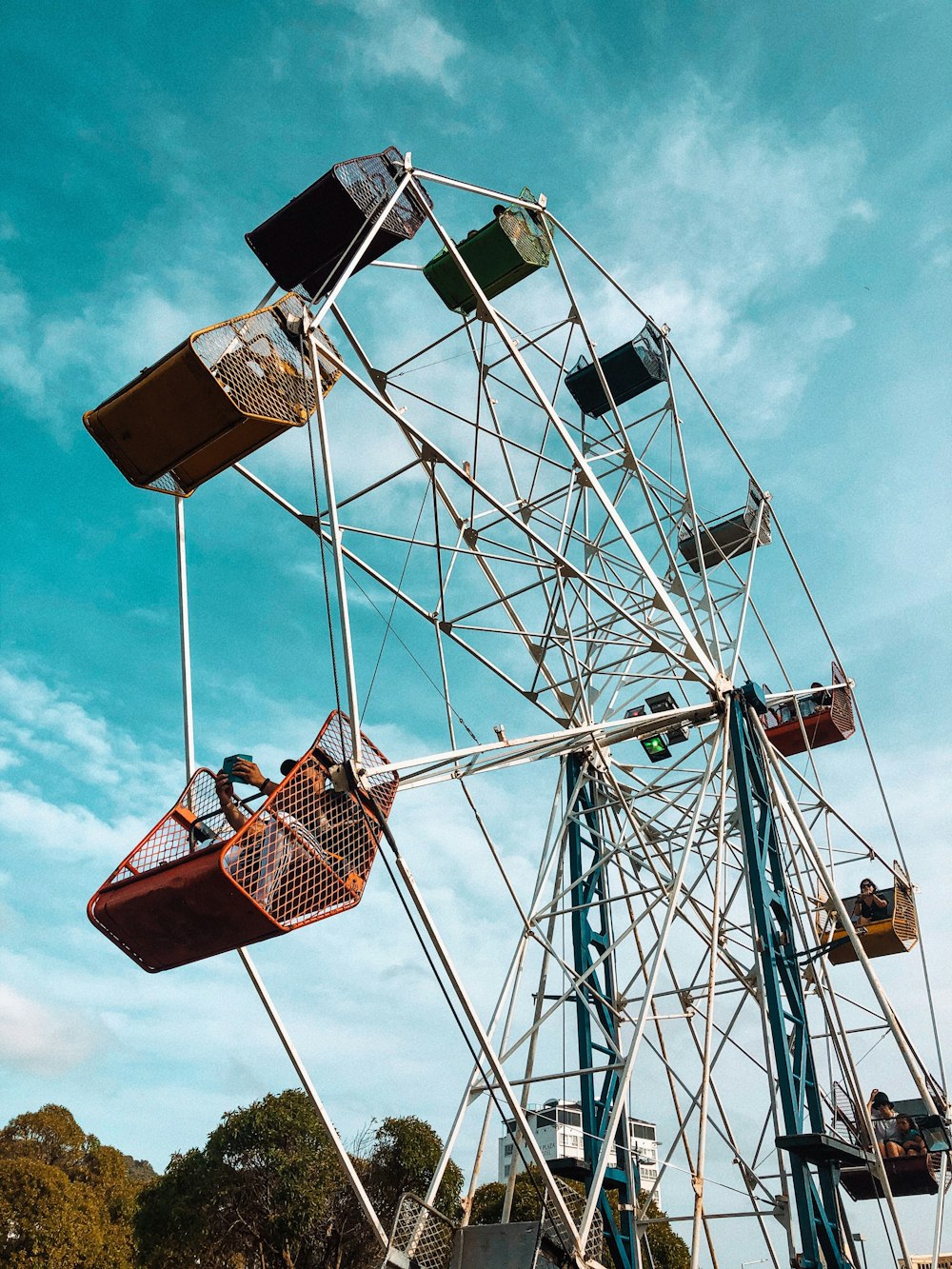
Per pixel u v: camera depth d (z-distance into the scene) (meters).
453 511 17.70
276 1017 11.62
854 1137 18.66
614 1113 13.99
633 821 18.97
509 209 17.59
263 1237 35.47
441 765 15.81
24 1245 39.06
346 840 10.27
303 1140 36.62
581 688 18.83
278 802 9.74
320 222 13.80
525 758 17.58
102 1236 41.72
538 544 15.93
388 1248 12.29
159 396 10.18
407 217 14.71
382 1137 38.34
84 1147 55.53
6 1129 54.69
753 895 17.03
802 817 17.98
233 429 11.25
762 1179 15.04
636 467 19.55
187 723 11.63
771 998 16.20
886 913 20.14
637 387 21.36
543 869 18.28
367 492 15.50
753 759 18.88
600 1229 13.27
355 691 10.91
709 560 23.44
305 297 11.73
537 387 16.38
